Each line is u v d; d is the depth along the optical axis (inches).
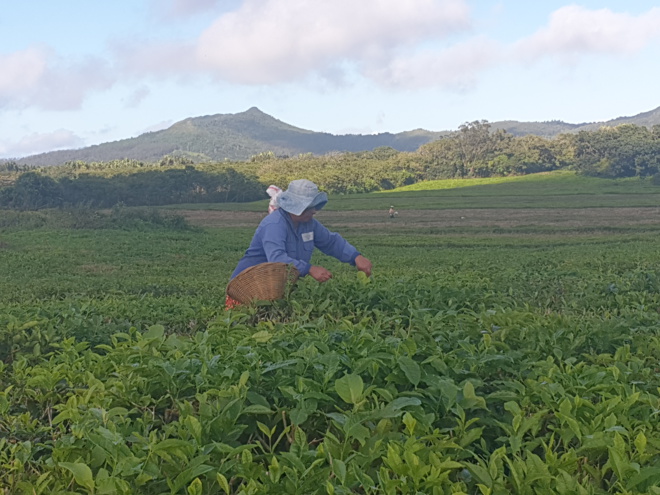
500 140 5880.9
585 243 1660.9
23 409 167.6
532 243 1652.3
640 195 3828.7
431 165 5885.8
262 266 281.7
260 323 229.6
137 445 121.9
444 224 2511.1
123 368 161.9
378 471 116.9
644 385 159.2
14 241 1439.5
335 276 343.0
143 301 359.3
